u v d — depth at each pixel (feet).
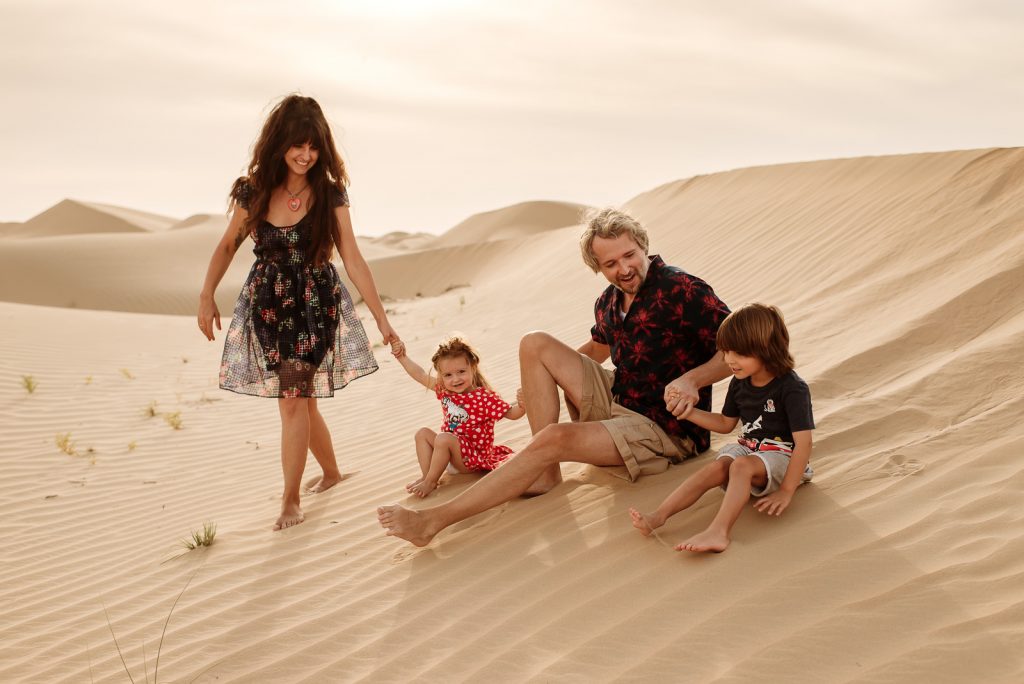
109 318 55.01
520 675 8.84
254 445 24.59
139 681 10.55
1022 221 22.34
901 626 7.95
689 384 12.22
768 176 56.95
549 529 12.55
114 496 20.38
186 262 176.14
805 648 7.97
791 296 29.45
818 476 11.71
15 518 18.97
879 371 15.87
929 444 11.76
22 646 12.26
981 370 13.73
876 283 22.79
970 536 9.18
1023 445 10.96
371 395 29.89
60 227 346.33
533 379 14.02
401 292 151.23
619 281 13.28
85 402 30.48
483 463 16.33
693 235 51.08
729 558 10.10
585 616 9.74
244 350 16.35
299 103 15.43
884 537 9.61
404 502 16.01
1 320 46.26
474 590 11.25
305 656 10.47
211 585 13.51
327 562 13.71
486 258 149.18
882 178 40.27
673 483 12.89
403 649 10.12
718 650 8.34
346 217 16.21
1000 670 7.03
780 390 11.05
